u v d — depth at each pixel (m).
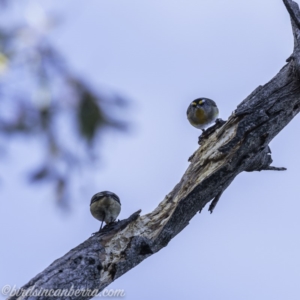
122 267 9.81
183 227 10.92
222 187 11.01
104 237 10.03
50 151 5.26
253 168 11.80
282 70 11.76
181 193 10.92
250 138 10.80
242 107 11.12
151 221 10.56
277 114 11.05
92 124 4.91
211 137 11.47
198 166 11.16
